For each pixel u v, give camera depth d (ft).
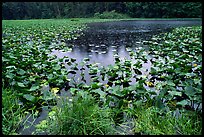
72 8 133.59
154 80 16.08
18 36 36.94
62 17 131.44
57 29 53.62
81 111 9.59
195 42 27.32
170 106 11.75
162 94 11.66
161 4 116.26
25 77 14.58
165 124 9.62
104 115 9.94
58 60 19.98
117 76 16.22
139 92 12.16
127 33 47.88
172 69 15.93
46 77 16.11
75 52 27.02
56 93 13.88
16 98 11.76
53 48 28.09
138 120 10.04
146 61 21.80
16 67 17.21
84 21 93.45
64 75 15.48
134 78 16.51
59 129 9.42
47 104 12.26
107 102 11.25
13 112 10.93
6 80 14.29
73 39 38.32
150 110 10.55
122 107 11.07
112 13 124.16
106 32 49.90
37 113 11.27
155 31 51.72
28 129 10.05
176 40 33.42
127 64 18.63
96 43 34.12
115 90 12.20
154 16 119.85
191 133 9.21
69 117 9.43
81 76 16.99
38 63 17.53
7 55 18.57
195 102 11.46
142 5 122.11
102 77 16.37
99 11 131.85
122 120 10.50
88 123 9.40
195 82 12.85
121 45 32.24
